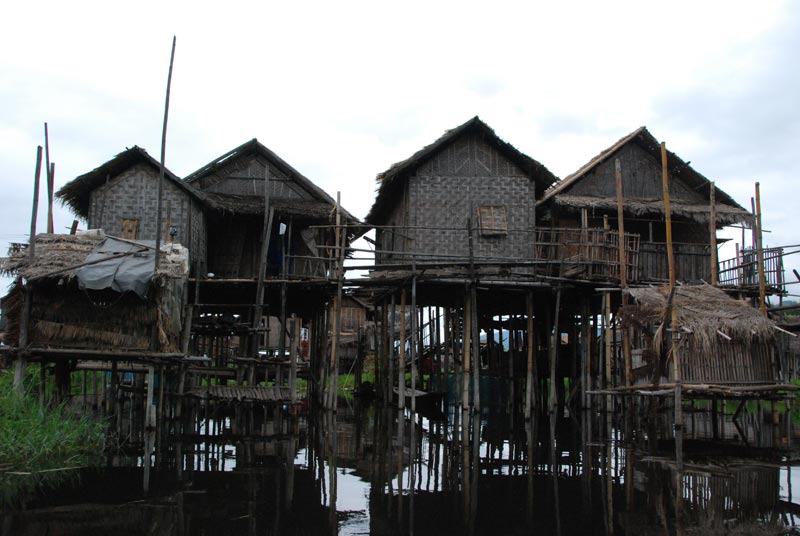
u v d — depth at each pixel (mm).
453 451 13789
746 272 18672
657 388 13016
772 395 13750
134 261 13234
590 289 18688
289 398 16594
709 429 16797
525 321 24266
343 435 16094
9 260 12836
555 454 13320
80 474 10414
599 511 8898
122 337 13375
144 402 18734
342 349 35188
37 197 13031
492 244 19938
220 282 18500
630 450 13695
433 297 21953
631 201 20344
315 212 20641
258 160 21719
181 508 8695
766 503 9180
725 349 13664
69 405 14898
